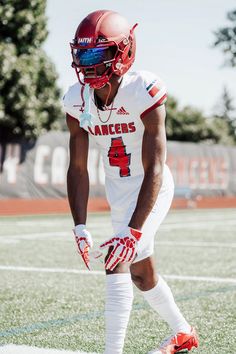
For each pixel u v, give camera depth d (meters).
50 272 6.30
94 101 3.04
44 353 3.27
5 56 16.98
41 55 18.25
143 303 4.75
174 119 41.16
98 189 18.41
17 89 17.06
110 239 2.74
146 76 2.98
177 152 21.34
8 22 17.72
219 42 26.56
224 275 6.18
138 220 2.79
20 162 16.44
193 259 7.43
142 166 3.12
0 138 16.44
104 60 2.86
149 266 3.11
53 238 9.85
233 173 23.98
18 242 9.16
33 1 17.95
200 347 3.46
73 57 2.92
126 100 2.95
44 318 4.20
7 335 3.69
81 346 3.43
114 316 2.79
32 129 16.89
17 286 5.47
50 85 18.44
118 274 2.84
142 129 3.04
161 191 3.08
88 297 4.98
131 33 2.96
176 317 3.23
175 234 10.93
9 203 16.08
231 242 9.53
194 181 22.12
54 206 17.33
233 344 3.53
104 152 3.19
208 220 15.30
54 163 17.31
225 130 45.12
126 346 3.47
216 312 4.42
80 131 3.17
